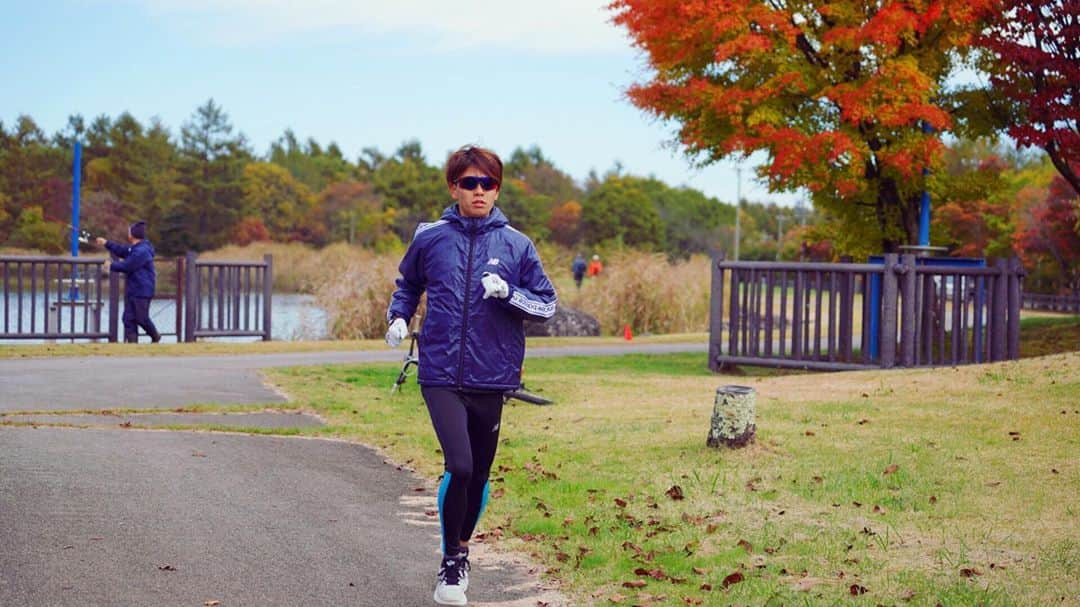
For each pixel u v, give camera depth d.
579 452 9.06
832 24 18.25
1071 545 6.05
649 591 5.60
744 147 17.69
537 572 6.05
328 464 8.80
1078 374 11.08
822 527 6.61
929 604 5.17
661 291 28.53
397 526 6.93
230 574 5.67
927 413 9.95
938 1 16.59
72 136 86.81
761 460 8.34
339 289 24.98
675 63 18.47
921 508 6.94
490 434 5.55
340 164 115.56
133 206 78.56
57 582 5.37
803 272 16.38
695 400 11.91
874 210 20.23
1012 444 8.61
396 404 12.22
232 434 9.97
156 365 15.64
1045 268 53.22
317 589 5.51
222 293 21.97
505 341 5.40
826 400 11.05
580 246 83.44
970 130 19.30
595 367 16.77
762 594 5.44
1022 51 16.16
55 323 26.03
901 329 15.97
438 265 5.39
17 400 11.71
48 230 69.12
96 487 7.40
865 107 17.05
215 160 83.25
